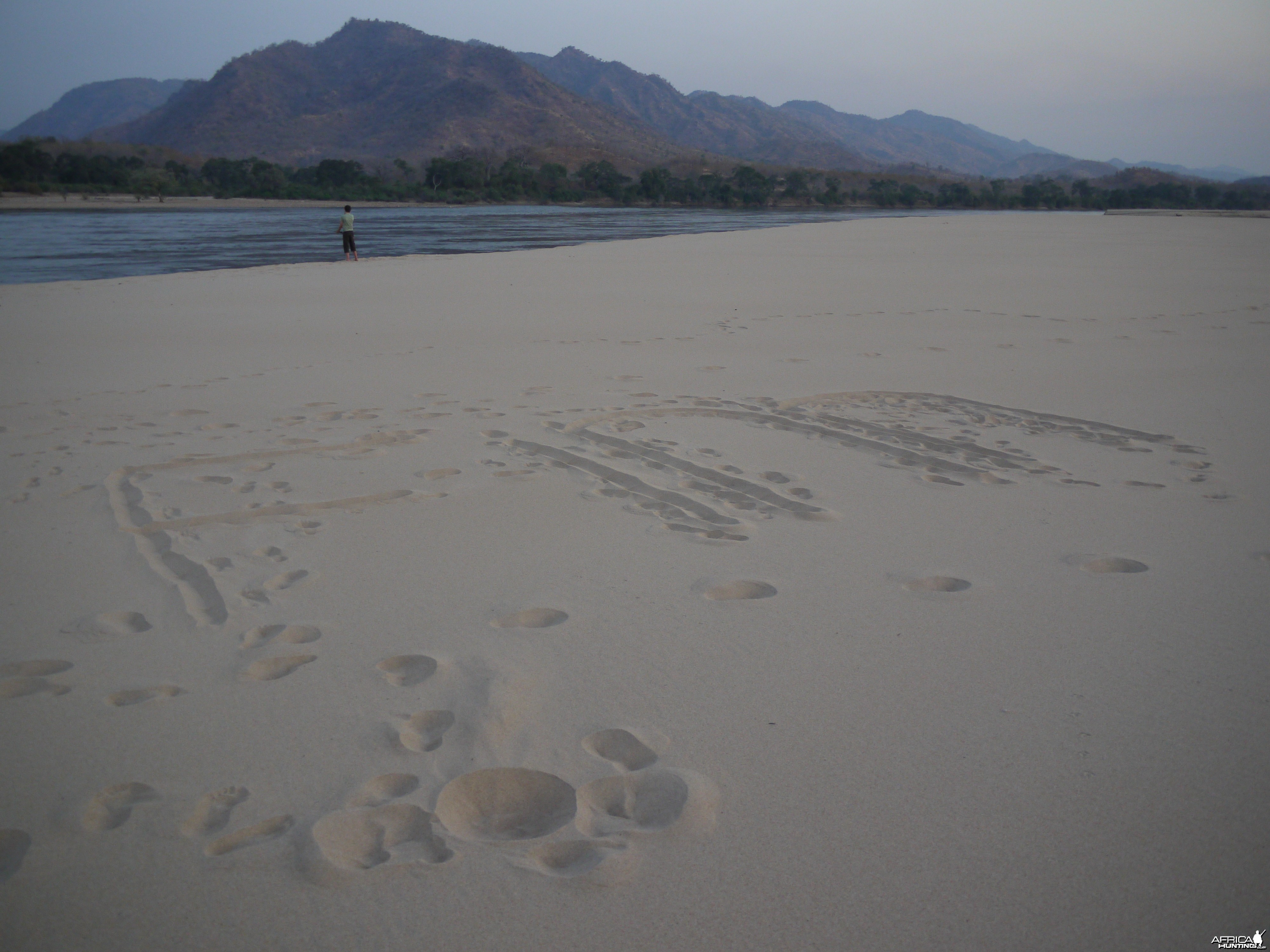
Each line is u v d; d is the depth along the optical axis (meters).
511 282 14.17
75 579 3.23
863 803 2.03
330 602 3.06
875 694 2.49
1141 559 3.46
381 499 4.14
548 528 3.78
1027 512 4.00
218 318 10.23
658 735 2.29
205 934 1.67
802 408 5.93
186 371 7.18
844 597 3.12
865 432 5.36
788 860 1.86
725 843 1.90
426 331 9.20
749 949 1.64
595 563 3.41
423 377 6.89
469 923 1.69
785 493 4.24
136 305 11.42
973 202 117.44
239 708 2.40
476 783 2.11
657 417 5.68
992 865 1.85
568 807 2.02
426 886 1.78
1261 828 1.96
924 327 9.53
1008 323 9.82
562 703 2.44
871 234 29.95
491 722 2.33
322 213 60.84
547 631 2.86
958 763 2.18
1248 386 6.62
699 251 21.20
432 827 1.94
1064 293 12.61
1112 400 6.18
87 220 44.44
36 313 10.63
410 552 3.51
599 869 1.83
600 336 8.86
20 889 1.77
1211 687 2.54
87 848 1.88
